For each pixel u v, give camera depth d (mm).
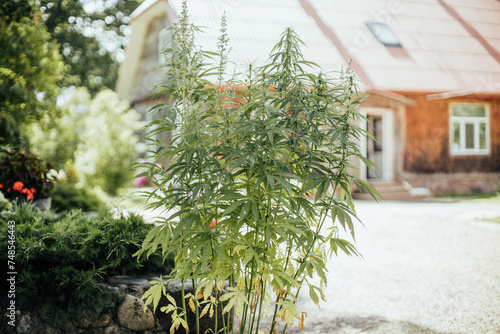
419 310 3889
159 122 2418
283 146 2205
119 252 3016
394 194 12266
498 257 5793
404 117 13430
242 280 2445
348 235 7301
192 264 2285
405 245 6617
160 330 2979
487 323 3508
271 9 13289
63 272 2760
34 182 5746
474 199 12141
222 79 2391
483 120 14188
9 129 6383
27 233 3062
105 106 11484
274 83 2363
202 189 2225
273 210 2234
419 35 14492
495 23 15945
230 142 2340
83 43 22516
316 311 3959
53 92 7062
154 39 15633
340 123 2350
